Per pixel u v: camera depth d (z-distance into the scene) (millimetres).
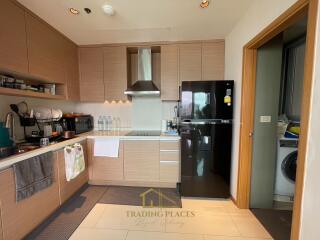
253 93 2045
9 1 1660
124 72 2934
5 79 1743
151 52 3098
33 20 1961
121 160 2717
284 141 2197
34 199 1688
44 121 2338
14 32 1716
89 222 1924
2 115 1928
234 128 2352
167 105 3209
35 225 1702
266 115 2096
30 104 2287
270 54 2020
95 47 2945
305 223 1086
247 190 2180
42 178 1761
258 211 2148
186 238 1692
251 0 1758
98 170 2760
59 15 2012
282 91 2791
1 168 1395
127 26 2289
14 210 1482
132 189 2688
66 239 1679
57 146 2014
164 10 1914
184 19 2123
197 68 2814
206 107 2344
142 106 3258
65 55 2598
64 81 2572
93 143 2727
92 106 3332
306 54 1072
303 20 2016
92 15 2012
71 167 2162
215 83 2307
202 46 2787
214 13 1990
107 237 1703
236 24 2254
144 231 1785
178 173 2652
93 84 3000
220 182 2426
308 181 1062
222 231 1791
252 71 2014
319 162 984
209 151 2398
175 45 2826
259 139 2133
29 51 1909
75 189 2393
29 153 1634
